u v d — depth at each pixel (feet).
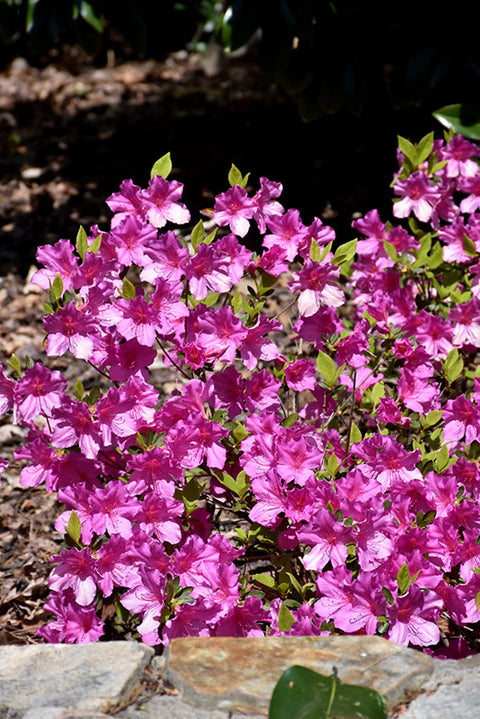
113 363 6.72
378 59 11.73
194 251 6.77
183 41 15.48
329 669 5.80
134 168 15.94
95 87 22.47
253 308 6.78
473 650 6.83
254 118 18.20
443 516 6.68
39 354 10.53
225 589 6.54
